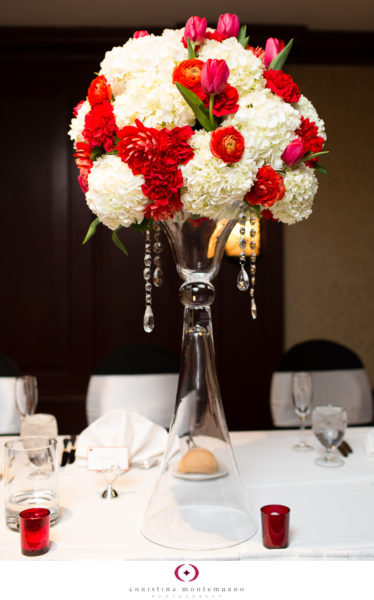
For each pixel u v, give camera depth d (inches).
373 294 171.5
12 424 95.0
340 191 170.6
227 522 50.2
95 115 49.8
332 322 171.3
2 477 64.6
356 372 102.2
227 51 49.4
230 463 52.3
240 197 49.2
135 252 167.6
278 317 167.3
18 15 152.4
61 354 168.9
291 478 64.2
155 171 46.4
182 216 50.4
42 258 167.6
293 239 169.9
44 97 166.1
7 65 165.2
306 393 74.0
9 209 167.2
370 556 48.3
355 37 160.9
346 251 170.9
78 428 166.7
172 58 49.5
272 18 154.1
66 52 163.9
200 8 148.1
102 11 149.9
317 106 168.9
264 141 48.1
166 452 52.6
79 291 167.6
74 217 166.9
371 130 169.9
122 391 95.5
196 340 52.5
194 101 46.9
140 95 47.8
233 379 168.1
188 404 52.3
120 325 168.4
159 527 50.6
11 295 168.2
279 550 48.5
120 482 63.5
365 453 72.0
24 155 166.4
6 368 97.7
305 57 165.3
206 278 52.6
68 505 57.7
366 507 56.8
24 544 48.2
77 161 54.5
